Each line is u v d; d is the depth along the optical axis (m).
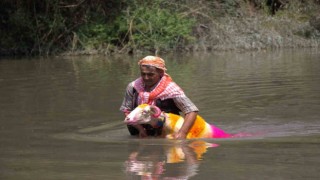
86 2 30.20
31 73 18.75
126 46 29.08
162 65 9.09
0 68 20.84
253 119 10.74
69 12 29.97
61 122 10.34
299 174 6.37
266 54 27.02
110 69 19.98
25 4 29.45
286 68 19.50
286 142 8.34
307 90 14.23
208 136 8.91
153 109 8.77
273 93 13.84
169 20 29.80
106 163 7.04
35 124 10.16
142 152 7.70
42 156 7.56
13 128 9.81
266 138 8.73
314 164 6.83
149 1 31.02
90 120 10.53
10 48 28.62
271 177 6.26
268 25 32.41
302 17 34.56
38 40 28.86
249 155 7.38
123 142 8.52
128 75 17.77
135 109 8.81
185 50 29.92
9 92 14.24
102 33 29.47
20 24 28.62
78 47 29.02
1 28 29.20
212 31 30.86
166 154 7.52
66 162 7.16
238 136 9.00
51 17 29.36
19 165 7.04
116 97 13.25
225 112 11.51
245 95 13.56
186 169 6.65
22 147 8.22
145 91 9.15
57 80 16.61
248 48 30.59
